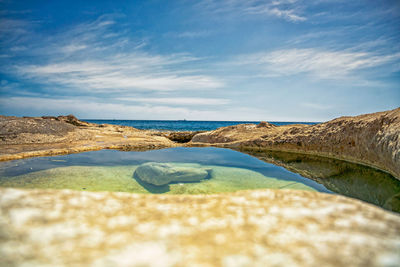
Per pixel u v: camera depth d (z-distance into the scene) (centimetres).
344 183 277
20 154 392
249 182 291
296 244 91
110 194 144
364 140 331
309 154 443
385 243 89
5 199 113
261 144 525
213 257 83
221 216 118
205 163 392
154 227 104
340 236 95
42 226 95
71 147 471
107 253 82
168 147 552
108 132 682
